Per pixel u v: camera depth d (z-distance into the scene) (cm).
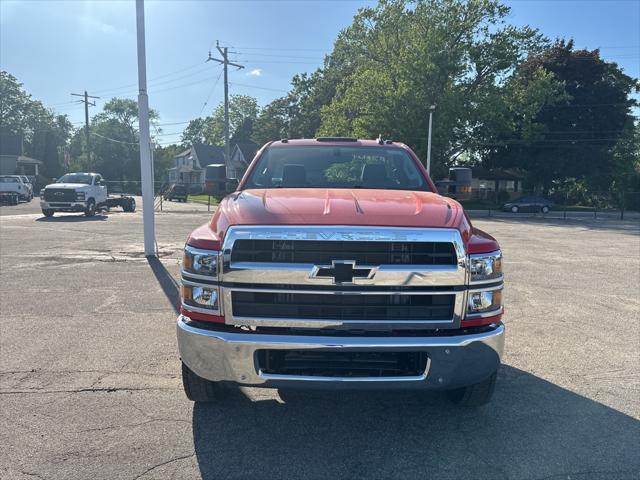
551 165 4800
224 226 325
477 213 3881
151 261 1031
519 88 4162
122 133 8862
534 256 1250
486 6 3881
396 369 318
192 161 7675
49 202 2178
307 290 308
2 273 894
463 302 315
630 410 394
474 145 4384
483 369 321
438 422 372
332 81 6103
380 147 512
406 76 3816
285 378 310
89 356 492
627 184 5175
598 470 311
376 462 318
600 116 4784
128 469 305
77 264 991
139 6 1070
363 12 4141
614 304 738
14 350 506
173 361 480
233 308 314
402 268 308
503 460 321
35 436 341
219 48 3734
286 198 363
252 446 334
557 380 454
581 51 5016
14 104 8581
